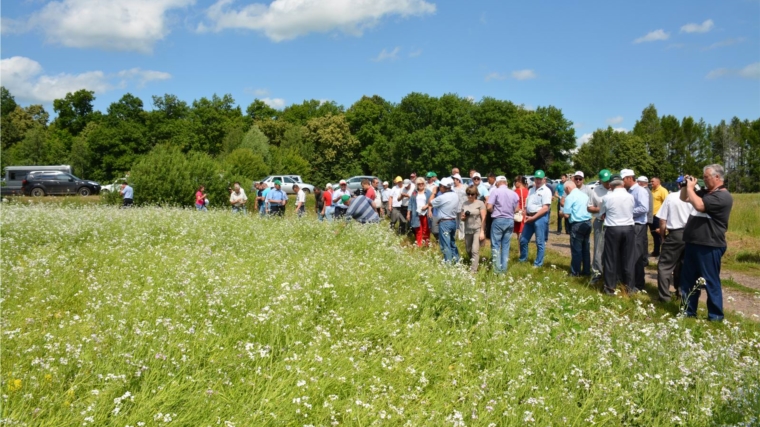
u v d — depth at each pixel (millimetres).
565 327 6102
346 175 80812
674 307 8211
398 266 8398
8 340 4781
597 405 4465
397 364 4902
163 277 7543
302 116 103000
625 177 9172
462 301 6598
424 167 65750
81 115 94438
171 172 25609
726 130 104188
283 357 4742
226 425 3580
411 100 68562
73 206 21266
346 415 3951
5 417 3438
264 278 7238
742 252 14109
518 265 11219
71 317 6016
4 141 91688
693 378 4941
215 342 5004
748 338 6137
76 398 3873
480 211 10188
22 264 8766
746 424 4047
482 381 4742
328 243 11625
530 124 78062
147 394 3932
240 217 15484
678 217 8555
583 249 10625
